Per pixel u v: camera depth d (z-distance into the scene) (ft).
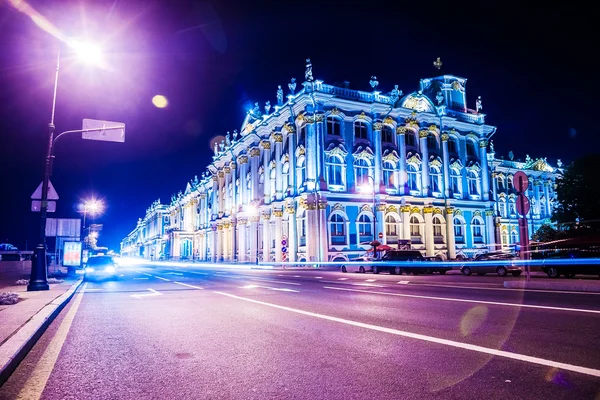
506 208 214.07
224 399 14.26
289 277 86.38
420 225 159.02
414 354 19.35
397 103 162.50
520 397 13.83
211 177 262.47
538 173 227.81
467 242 168.55
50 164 55.47
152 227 454.81
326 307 35.65
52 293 48.67
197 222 315.17
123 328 28.02
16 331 23.81
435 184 166.91
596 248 69.10
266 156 177.06
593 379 15.38
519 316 28.25
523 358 18.22
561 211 119.96
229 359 19.29
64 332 27.02
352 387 15.16
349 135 150.30
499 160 216.13
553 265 70.13
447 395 14.16
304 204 142.10
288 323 28.07
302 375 16.66
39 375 17.43
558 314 28.73
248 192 197.67
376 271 105.70
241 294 48.60
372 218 149.18
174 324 28.86
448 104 178.29
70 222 87.71
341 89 151.74
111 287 64.75
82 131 53.57
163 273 115.03
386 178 155.74
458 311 31.35
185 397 14.52
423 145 163.84
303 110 148.56
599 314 28.50
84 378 16.92
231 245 216.13
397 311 32.27
